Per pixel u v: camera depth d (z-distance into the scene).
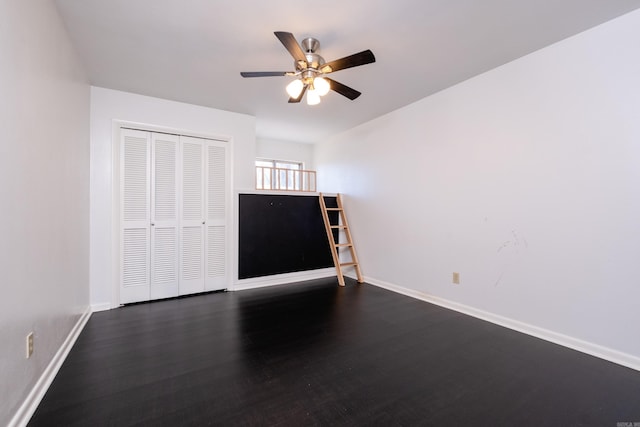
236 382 1.78
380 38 2.22
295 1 1.82
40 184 1.66
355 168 4.61
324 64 2.17
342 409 1.55
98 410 1.52
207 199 3.74
